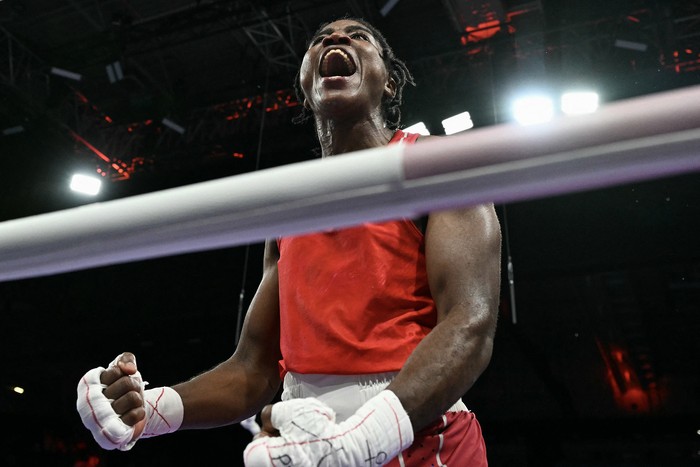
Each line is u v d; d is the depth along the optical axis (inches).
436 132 383.9
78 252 30.3
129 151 444.5
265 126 421.1
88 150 443.8
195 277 458.3
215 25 394.0
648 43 355.9
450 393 49.6
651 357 416.2
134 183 446.0
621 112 24.2
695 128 23.3
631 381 418.6
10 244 30.5
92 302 472.1
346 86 70.2
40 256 30.6
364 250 59.2
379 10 375.6
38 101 423.8
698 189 359.6
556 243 376.5
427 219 64.9
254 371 68.0
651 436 405.7
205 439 455.2
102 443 54.5
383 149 27.3
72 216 30.1
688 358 409.1
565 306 422.3
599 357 425.1
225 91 419.2
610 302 413.4
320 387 57.2
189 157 432.5
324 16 381.4
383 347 56.0
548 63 369.1
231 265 453.4
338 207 27.5
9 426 421.4
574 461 402.9
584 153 24.5
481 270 56.4
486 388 436.1
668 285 395.5
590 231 372.8
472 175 25.9
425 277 59.9
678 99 23.7
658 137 23.6
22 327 473.7
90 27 402.0
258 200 27.9
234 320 440.1
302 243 61.8
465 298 54.6
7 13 386.3
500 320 384.5
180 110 423.5
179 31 382.0
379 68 73.3
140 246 29.7
